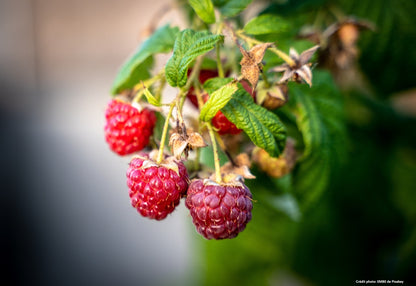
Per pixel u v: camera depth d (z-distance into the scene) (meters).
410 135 0.30
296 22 0.26
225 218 0.20
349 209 0.30
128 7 0.66
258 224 0.30
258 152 0.23
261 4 0.27
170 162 0.21
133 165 0.21
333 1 0.26
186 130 0.20
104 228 0.69
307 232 0.30
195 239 0.33
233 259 0.32
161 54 0.23
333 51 0.25
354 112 0.29
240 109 0.21
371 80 0.28
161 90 0.22
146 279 0.67
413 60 0.27
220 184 0.21
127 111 0.23
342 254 0.30
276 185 0.25
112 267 0.69
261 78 0.22
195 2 0.21
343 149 0.24
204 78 0.23
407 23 0.27
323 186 0.24
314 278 0.31
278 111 0.24
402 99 0.31
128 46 0.67
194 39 0.20
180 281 0.63
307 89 0.24
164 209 0.21
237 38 0.22
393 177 0.30
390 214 0.30
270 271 0.32
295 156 0.23
